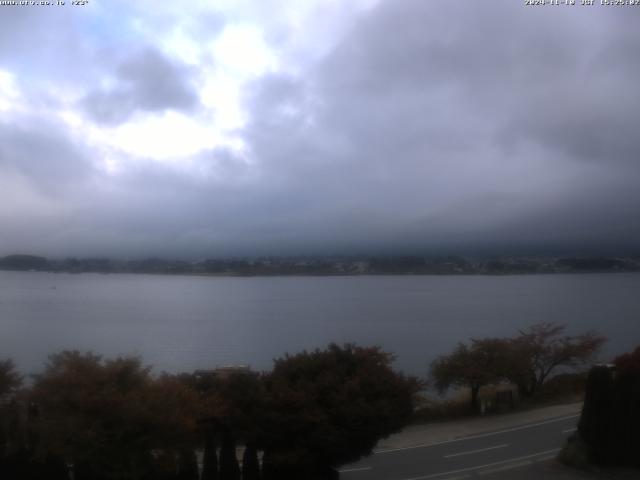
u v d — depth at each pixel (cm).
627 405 2162
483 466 2272
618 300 16625
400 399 1956
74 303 15725
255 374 2036
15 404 1761
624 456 2155
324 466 1917
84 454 1529
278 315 12638
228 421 1794
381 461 2358
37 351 7000
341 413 1798
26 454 1686
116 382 1677
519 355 3600
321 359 2033
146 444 1592
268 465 1862
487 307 14475
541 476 2122
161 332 9531
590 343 4231
